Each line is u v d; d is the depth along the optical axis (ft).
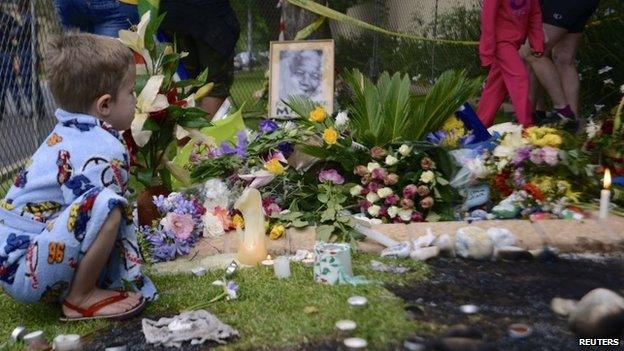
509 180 10.87
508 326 6.95
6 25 15.66
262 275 8.53
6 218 7.39
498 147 10.94
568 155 10.80
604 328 6.62
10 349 6.73
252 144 11.26
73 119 7.57
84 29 15.21
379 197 10.40
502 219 10.27
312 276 8.42
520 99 14.92
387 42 26.81
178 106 9.99
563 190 10.61
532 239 9.49
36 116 16.25
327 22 22.31
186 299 7.84
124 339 6.89
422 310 7.32
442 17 26.89
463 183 10.79
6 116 15.80
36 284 7.14
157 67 10.07
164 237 9.35
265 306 7.51
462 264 8.91
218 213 10.08
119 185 7.54
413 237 9.72
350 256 8.43
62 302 7.46
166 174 10.55
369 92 11.34
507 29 14.99
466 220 10.21
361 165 10.75
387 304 7.48
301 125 11.58
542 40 15.34
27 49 16.01
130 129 9.80
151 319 7.35
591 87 21.07
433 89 11.29
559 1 16.25
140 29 9.84
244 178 10.29
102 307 7.37
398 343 6.53
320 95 16.31
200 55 16.08
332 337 6.69
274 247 9.44
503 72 15.16
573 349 6.44
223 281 8.11
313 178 10.84
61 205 7.36
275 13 29.84
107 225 7.07
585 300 6.86
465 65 25.76
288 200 10.59
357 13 26.76
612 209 10.59
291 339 6.68
